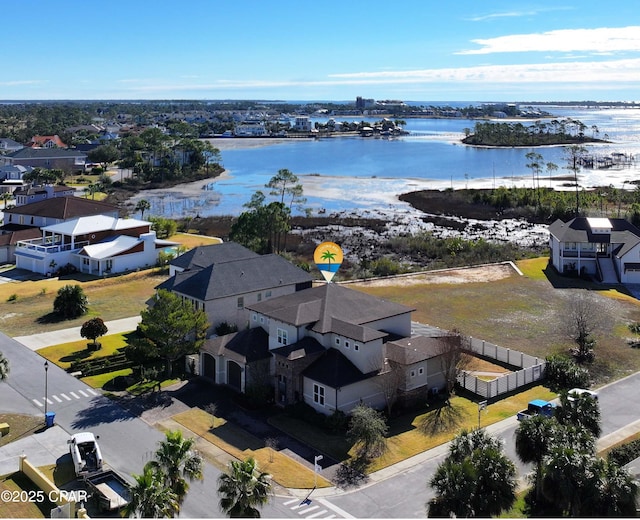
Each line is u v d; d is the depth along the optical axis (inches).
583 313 2524.6
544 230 5132.9
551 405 1844.2
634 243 3363.7
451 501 1183.6
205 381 2098.9
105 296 3097.9
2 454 1600.6
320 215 5674.2
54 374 2140.7
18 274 3523.6
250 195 6919.3
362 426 1611.7
